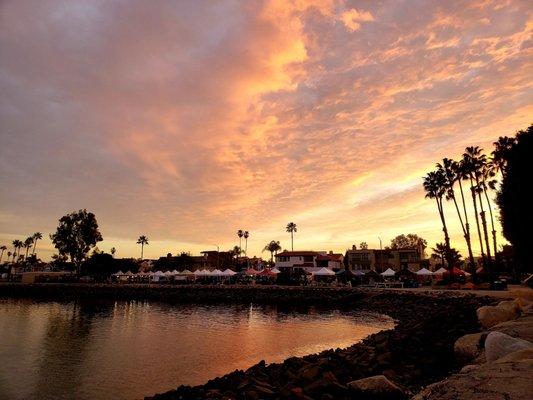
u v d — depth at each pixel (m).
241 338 28.91
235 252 159.25
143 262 136.88
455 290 46.84
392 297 51.81
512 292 30.77
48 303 63.22
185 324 37.03
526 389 5.93
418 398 6.82
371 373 15.20
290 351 24.14
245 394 13.14
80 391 16.16
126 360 21.73
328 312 47.75
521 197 24.77
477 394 6.07
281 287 68.69
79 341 27.67
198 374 18.80
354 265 101.56
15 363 20.94
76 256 106.94
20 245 196.00
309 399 11.78
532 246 25.12
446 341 18.81
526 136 24.77
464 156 65.25
